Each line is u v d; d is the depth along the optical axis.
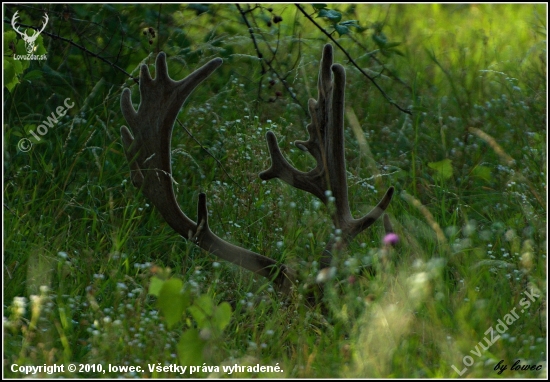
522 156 12.59
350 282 8.31
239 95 13.77
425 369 7.34
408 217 10.14
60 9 14.33
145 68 8.73
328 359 7.61
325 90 8.63
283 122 13.17
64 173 11.02
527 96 14.33
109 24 14.45
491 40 18.61
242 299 8.38
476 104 14.51
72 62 14.22
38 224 10.01
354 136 13.41
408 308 8.12
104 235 10.02
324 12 12.11
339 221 8.61
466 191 11.73
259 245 9.83
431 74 16.56
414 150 12.70
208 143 12.68
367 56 15.24
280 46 15.70
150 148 8.77
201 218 8.76
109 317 7.74
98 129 12.45
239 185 11.19
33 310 7.71
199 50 14.33
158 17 14.16
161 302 7.01
